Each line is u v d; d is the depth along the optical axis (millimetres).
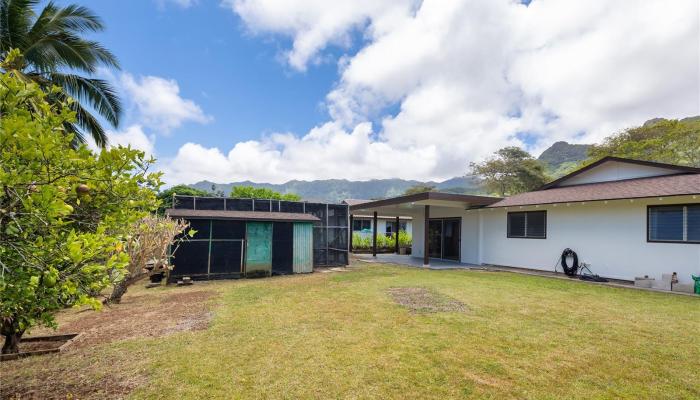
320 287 8562
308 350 4141
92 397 3006
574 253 10805
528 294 7598
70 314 5984
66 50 11180
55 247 2076
